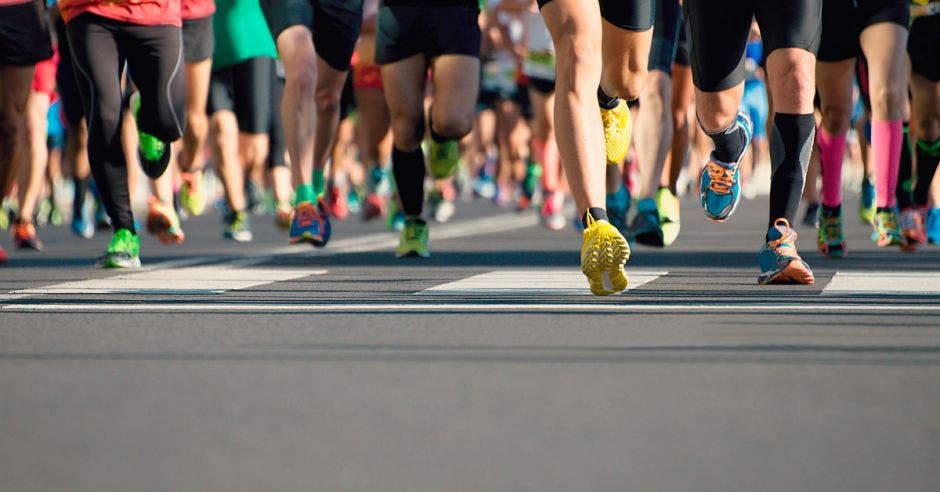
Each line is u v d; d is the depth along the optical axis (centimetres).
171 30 1931
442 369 1002
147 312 1367
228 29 2642
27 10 2044
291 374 985
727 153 1659
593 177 1370
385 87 2078
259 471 709
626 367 1006
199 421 828
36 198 2566
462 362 1033
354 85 3247
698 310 1345
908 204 2214
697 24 1557
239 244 2653
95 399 899
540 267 1964
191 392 920
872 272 1791
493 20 3272
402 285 1659
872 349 1088
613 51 1544
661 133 2061
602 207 1376
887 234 2250
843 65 1989
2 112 2072
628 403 876
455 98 2034
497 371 992
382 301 1459
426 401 884
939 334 1173
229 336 1184
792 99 1568
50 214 3862
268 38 2706
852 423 818
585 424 816
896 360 1036
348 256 2239
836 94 2008
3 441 780
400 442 771
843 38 1972
